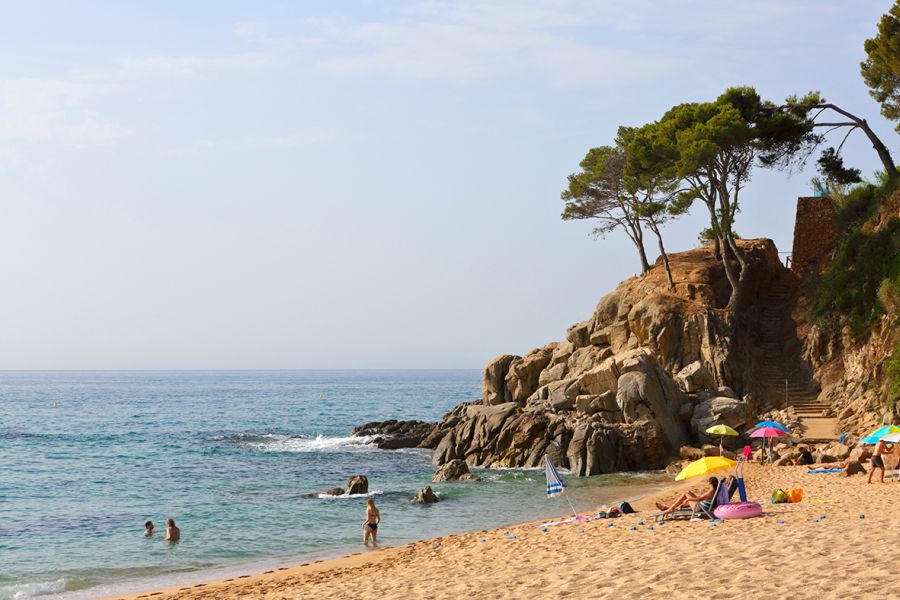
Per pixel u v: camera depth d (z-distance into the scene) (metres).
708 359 57.94
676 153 61.91
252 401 179.88
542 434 51.47
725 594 12.70
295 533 33.28
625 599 13.26
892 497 25.97
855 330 52.53
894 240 52.00
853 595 11.66
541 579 16.17
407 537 31.39
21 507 41.41
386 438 71.69
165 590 23.67
